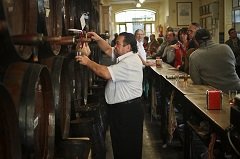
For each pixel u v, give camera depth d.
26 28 1.76
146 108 6.61
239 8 9.69
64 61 2.58
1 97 1.25
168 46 6.64
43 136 2.01
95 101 3.91
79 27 3.52
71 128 2.84
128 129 2.96
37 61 2.01
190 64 3.63
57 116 2.23
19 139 1.38
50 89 2.02
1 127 1.34
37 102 1.89
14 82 1.53
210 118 2.20
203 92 3.12
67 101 2.66
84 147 2.41
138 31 5.80
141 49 5.87
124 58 2.88
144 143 4.54
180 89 3.31
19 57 1.52
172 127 3.70
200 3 14.32
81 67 3.56
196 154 3.14
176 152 4.14
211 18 12.14
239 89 3.45
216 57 3.46
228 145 1.94
